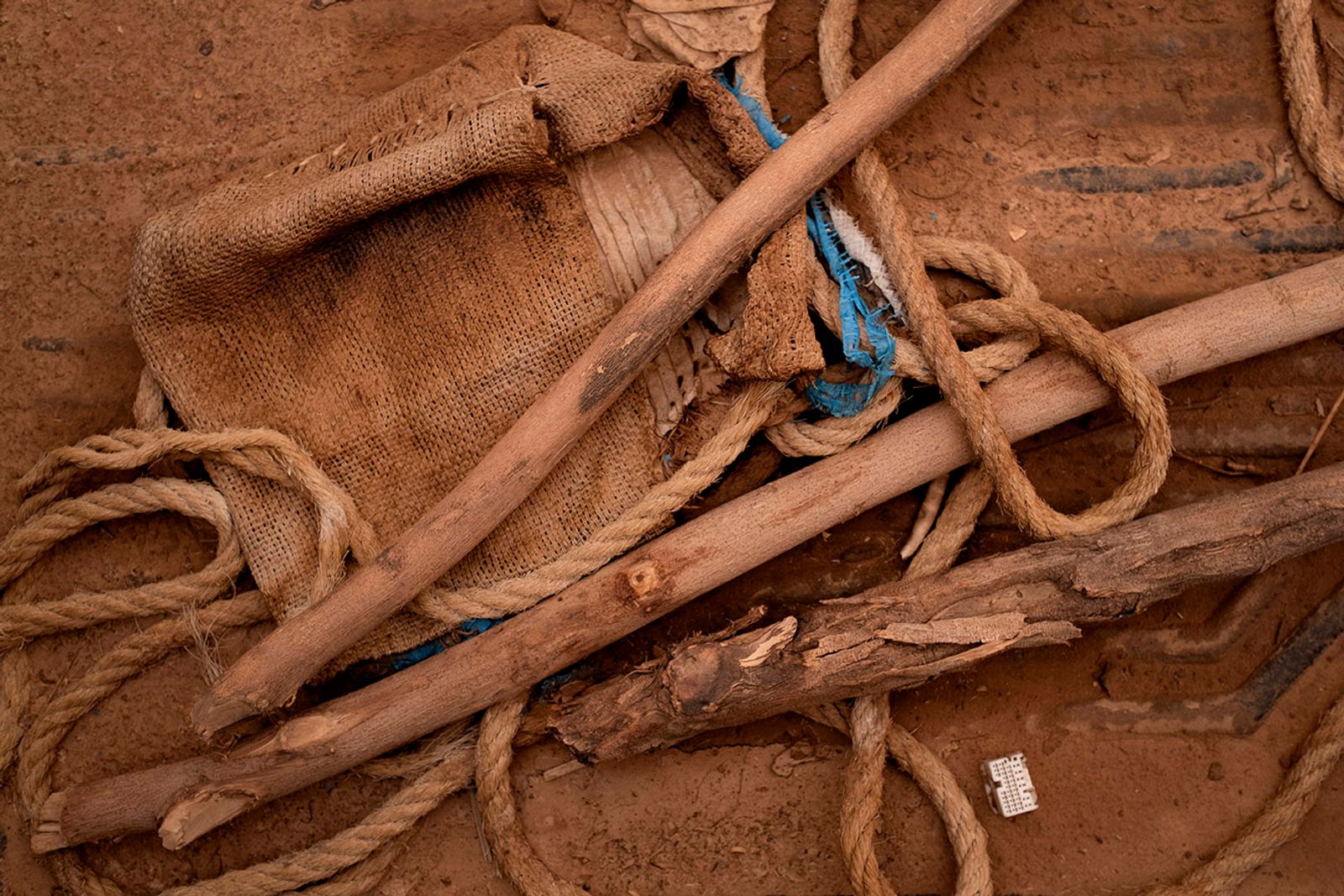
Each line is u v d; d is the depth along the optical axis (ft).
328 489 3.02
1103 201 3.17
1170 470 3.16
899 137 3.17
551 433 2.94
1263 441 3.15
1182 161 3.18
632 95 2.98
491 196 3.02
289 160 3.09
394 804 3.07
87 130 3.18
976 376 3.03
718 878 3.11
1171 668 3.14
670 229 3.04
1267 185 3.18
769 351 2.93
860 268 3.08
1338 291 3.03
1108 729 3.13
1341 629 3.13
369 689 3.03
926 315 2.99
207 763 3.02
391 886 3.11
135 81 3.19
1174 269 3.16
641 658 3.13
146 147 3.18
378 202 2.94
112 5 3.19
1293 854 3.09
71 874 3.08
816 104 3.18
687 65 3.11
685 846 3.11
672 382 3.07
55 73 3.19
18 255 3.17
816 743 3.13
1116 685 3.13
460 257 3.04
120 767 3.10
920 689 3.14
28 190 3.18
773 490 3.02
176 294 2.99
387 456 3.06
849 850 3.02
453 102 3.02
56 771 3.11
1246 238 3.17
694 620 3.14
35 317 3.16
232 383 3.05
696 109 3.03
